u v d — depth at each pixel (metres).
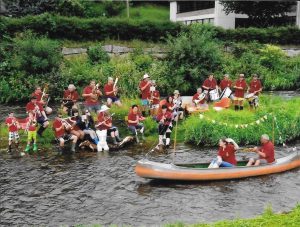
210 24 33.47
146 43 31.98
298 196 12.31
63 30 31.02
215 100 21.39
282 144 17.84
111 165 15.09
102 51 29.39
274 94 27.72
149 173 13.14
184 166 13.70
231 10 38.00
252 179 13.60
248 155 16.06
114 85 20.55
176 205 11.80
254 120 18.11
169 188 13.02
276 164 14.07
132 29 32.22
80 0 40.16
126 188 13.05
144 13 50.69
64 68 27.50
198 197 12.30
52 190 12.95
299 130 18.44
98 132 16.77
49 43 27.16
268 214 10.85
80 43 31.06
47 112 19.28
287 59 32.66
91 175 14.13
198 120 17.83
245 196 12.32
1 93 25.28
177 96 18.66
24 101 25.52
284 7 38.31
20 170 14.62
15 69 26.70
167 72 28.00
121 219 11.02
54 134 17.77
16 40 27.70
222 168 13.39
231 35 33.66
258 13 38.50
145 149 16.95
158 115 17.42
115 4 47.88
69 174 14.23
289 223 10.14
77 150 16.83
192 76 27.39
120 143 17.12
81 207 11.77
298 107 19.34
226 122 17.89
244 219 10.59
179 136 18.33
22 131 18.38
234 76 29.08
